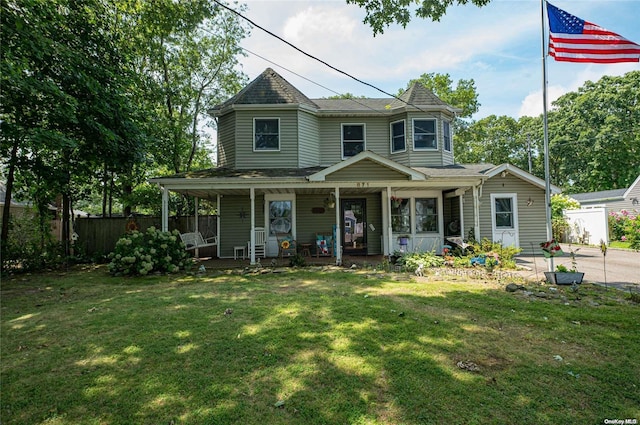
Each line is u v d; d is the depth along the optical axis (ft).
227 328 14.58
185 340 13.25
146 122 40.86
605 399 9.09
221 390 9.57
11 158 31.99
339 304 18.26
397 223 41.50
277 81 43.60
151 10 32.50
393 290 21.65
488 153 124.88
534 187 42.45
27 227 36.45
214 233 47.09
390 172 34.22
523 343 12.79
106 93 32.37
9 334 14.30
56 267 34.96
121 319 16.11
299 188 35.83
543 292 20.81
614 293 20.39
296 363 11.19
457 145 104.53
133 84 38.55
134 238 30.32
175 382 10.04
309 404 8.86
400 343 12.77
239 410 8.63
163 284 25.12
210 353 12.03
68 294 22.13
